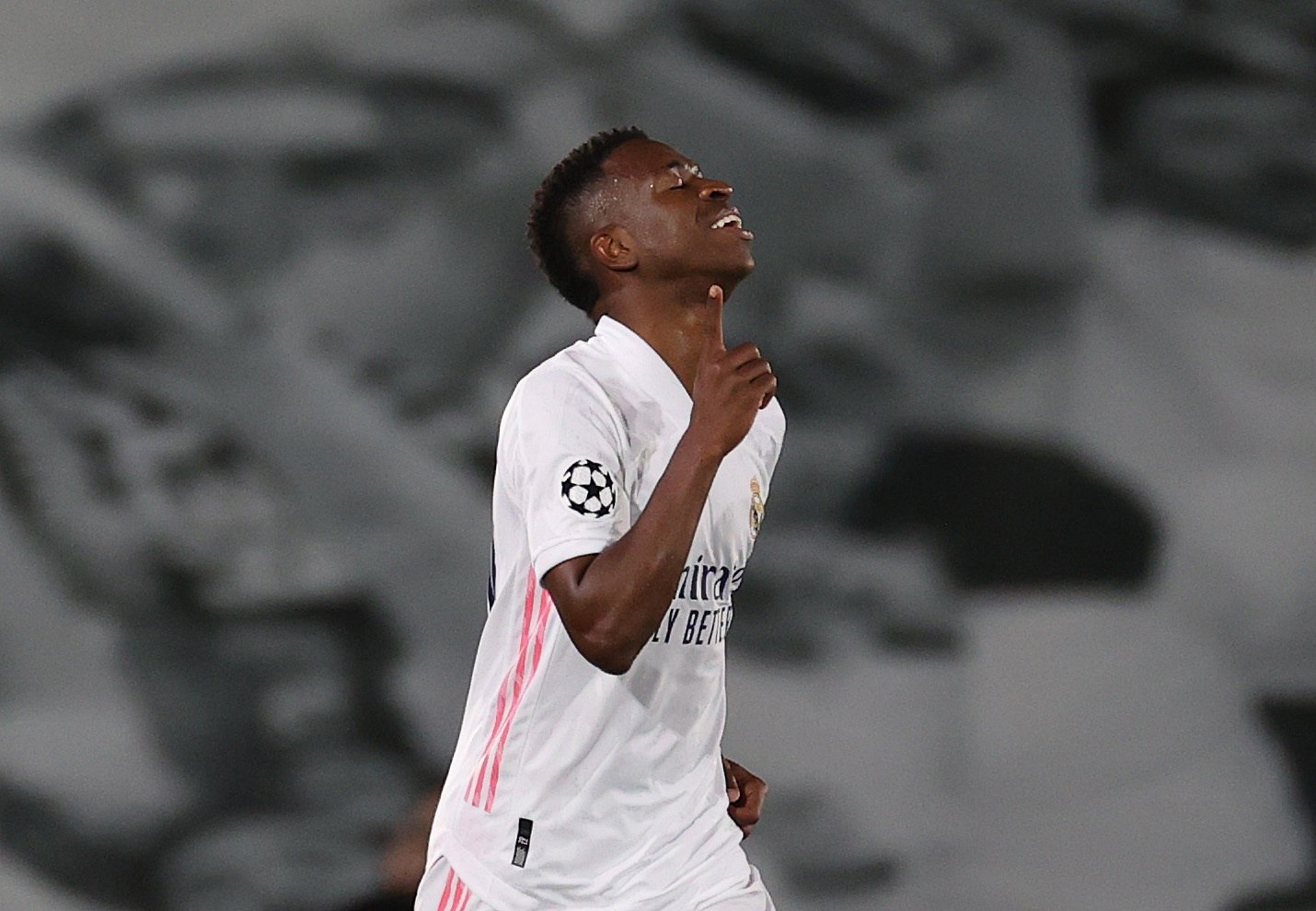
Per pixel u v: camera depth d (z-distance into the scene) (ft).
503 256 52.54
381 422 51.75
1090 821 53.67
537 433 19.71
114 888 49.88
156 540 50.49
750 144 54.13
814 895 52.65
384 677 51.47
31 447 50.14
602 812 20.53
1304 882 54.03
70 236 50.44
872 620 53.72
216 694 50.57
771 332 54.19
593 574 18.44
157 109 50.90
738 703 52.90
